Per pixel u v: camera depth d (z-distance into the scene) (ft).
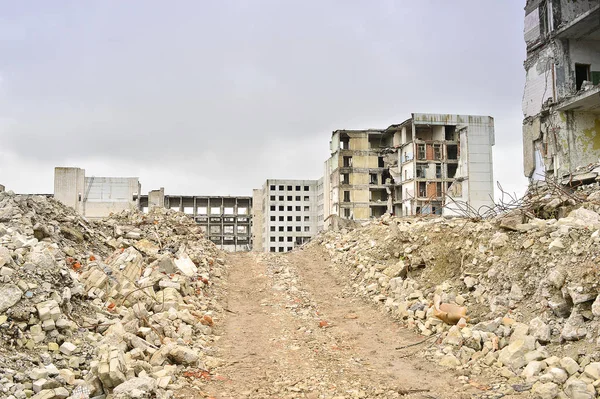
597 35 74.84
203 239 73.26
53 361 23.45
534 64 80.28
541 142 78.33
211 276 54.70
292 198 272.31
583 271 26.81
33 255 29.96
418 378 25.93
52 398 19.94
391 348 32.07
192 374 26.37
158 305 36.83
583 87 72.33
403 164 177.47
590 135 75.20
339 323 38.91
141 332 29.45
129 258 45.24
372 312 41.65
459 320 32.78
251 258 70.38
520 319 29.19
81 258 42.09
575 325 25.17
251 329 37.19
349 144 185.88
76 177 199.41
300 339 34.32
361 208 183.21
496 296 33.06
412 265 46.06
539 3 79.20
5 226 39.60
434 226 48.70
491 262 36.27
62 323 25.95
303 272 59.36
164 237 64.64
